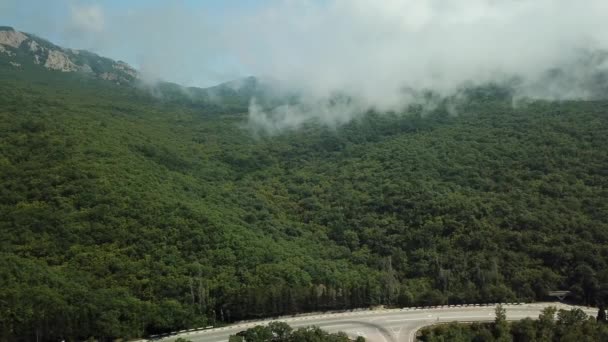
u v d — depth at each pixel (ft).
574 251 631.97
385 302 604.90
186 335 517.14
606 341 493.36
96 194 648.38
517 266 632.79
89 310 494.59
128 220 628.28
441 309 588.09
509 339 505.25
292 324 541.75
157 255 592.60
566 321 520.42
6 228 587.68
